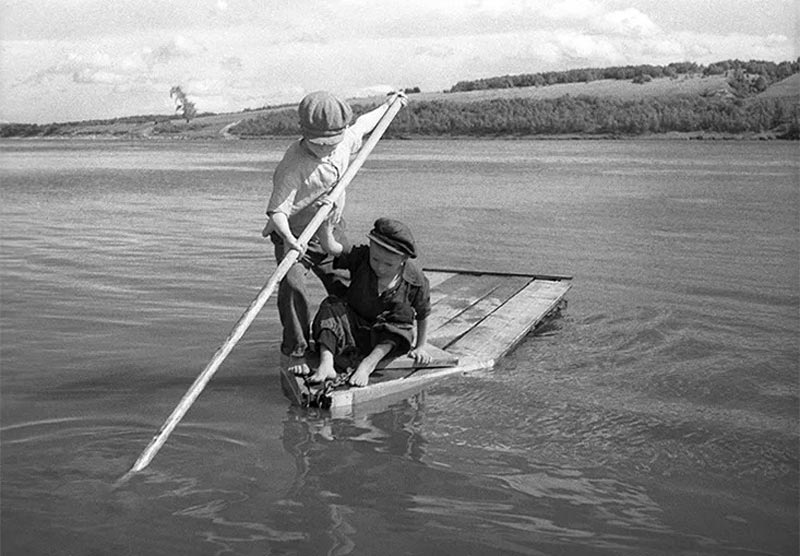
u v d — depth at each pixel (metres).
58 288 9.52
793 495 4.55
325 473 4.74
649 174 33.00
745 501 4.47
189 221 16.45
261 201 21.16
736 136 92.31
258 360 6.88
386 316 6.19
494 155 55.06
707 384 6.35
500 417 5.67
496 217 17.28
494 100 114.94
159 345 7.23
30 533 4.03
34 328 7.70
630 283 10.15
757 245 13.34
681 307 8.81
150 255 12.01
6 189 25.34
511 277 9.54
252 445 5.13
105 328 7.76
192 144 97.38
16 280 9.99
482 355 6.85
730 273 10.79
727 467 4.90
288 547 3.92
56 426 5.39
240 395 6.05
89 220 16.55
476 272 9.73
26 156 56.62
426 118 109.31
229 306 8.73
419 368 6.45
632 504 4.42
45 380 6.26
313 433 5.34
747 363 6.84
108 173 34.84
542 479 4.71
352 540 3.99
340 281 6.33
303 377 6.04
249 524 4.14
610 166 39.56
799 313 8.53
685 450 5.14
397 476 4.71
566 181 28.56
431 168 37.53
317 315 6.17
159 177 31.97
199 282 9.97
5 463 4.81
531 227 15.61
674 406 5.89
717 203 20.50
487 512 4.29
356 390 5.85
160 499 4.40
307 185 5.84
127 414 5.62
